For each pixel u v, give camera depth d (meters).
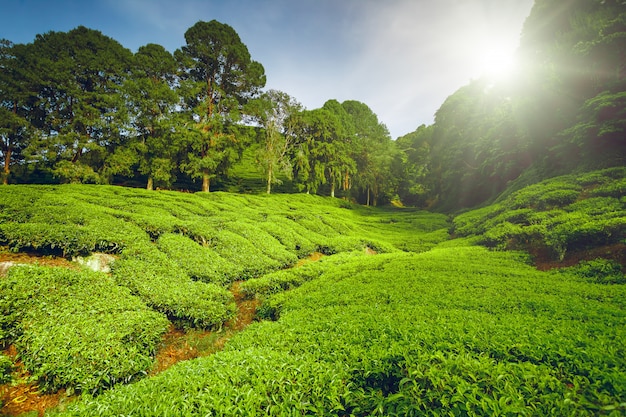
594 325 6.64
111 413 4.31
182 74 43.81
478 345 5.70
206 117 43.19
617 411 3.38
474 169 47.41
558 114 28.08
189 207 25.14
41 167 33.75
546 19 33.78
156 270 12.53
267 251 18.55
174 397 4.55
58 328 7.48
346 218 40.97
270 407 4.35
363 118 82.06
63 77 33.72
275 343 7.07
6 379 6.38
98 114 35.09
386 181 72.62
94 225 14.25
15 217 13.30
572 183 21.75
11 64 33.00
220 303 11.17
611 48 23.77
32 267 9.66
